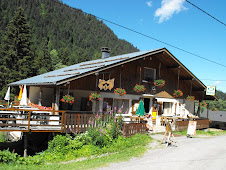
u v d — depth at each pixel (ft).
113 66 43.98
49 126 36.68
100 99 41.70
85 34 585.63
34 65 128.16
